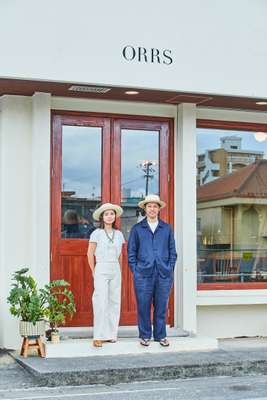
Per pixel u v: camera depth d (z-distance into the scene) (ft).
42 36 26.66
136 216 31.35
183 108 31.35
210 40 28.84
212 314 32.60
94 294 27.35
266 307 33.55
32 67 26.55
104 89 28.40
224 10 29.07
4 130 29.45
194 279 30.99
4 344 28.73
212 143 32.91
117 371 24.56
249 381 25.04
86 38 27.17
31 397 22.26
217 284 32.55
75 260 30.14
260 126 33.73
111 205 27.71
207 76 28.78
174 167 31.89
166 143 31.89
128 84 27.68
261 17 29.63
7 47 26.30
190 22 28.58
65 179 30.30
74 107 30.45
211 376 25.67
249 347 29.91
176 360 26.16
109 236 27.61
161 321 27.84
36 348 27.43
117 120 31.22
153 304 27.94
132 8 27.76
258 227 33.81
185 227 30.99
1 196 29.48
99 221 29.55
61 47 26.89
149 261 27.45
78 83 27.27
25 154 29.63
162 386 24.13
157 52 28.09
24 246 29.37
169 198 31.81
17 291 26.76
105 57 27.40
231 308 32.91
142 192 31.50
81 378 24.14
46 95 29.22
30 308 26.45
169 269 27.76
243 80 29.32
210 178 32.81
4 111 29.50
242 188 33.58
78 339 28.27
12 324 28.81
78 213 30.42
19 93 29.30
